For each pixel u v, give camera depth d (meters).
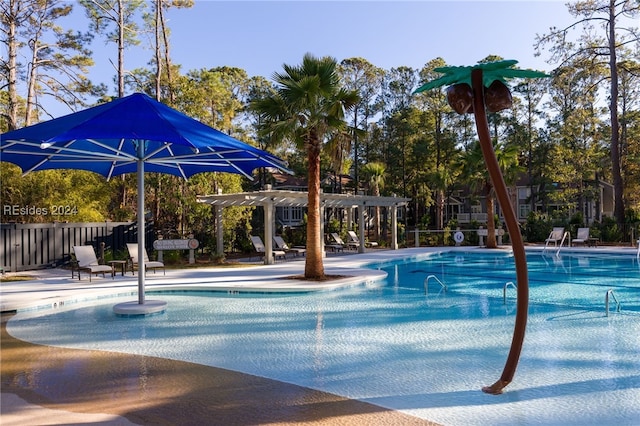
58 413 4.19
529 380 5.08
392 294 11.38
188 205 22.11
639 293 11.31
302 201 20.33
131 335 7.45
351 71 41.41
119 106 7.71
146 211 26.05
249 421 4.00
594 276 14.51
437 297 10.91
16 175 17.95
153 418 4.07
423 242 28.45
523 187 43.34
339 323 8.20
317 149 12.80
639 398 4.53
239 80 39.03
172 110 8.61
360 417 4.09
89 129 6.76
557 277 14.30
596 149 36.31
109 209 25.39
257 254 22.94
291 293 11.49
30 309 9.61
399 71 41.47
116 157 8.85
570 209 40.38
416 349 6.45
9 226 16.17
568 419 4.04
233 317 8.79
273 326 8.01
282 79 11.93
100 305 10.19
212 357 6.14
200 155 9.09
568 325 7.76
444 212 46.25
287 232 27.83
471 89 4.67
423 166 38.62
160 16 25.67
